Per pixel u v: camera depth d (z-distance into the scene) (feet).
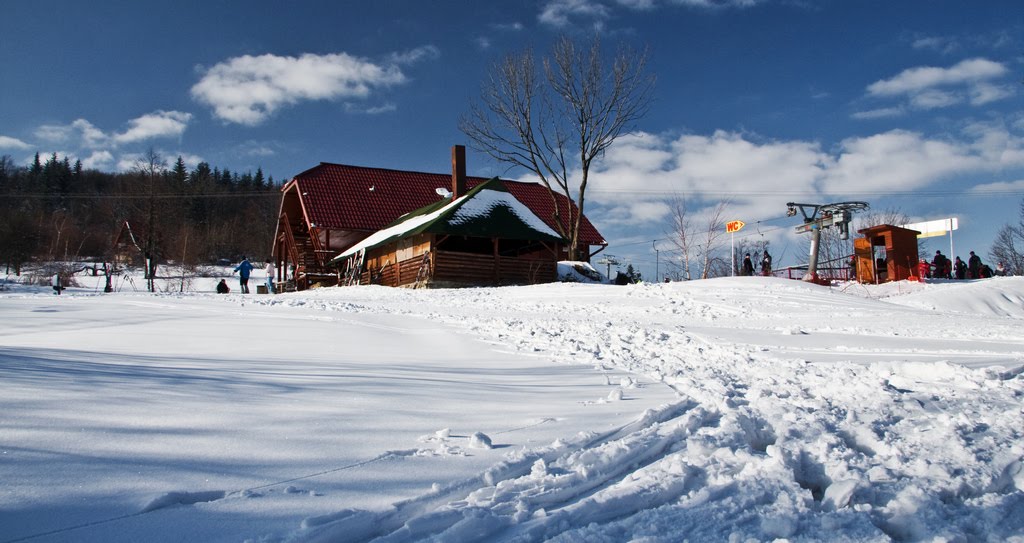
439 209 96.68
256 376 19.38
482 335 34.86
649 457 13.17
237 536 8.24
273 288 104.22
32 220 183.62
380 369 22.65
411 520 8.93
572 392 19.85
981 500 11.08
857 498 10.93
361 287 79.25
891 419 16.17
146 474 9.96
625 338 34.96
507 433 14.12
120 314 40.63
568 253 111.96
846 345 34.04
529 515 9.83
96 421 12.51
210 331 32.63
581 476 11.47
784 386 21.29
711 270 146.51
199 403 14.74
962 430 14.89
